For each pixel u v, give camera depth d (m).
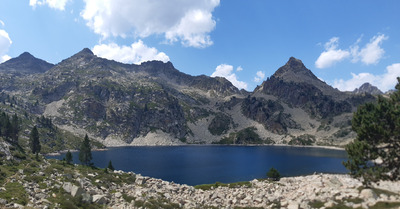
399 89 33.78
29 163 53.75
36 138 131.38
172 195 50.28
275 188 57.94
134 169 148.62
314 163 184.62
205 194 51.81
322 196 40.56
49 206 29.16
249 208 41.66
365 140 31.89
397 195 39.59
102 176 54.38
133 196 41.66
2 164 46.72
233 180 120.12
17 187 34.12
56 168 56.03
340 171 148.00
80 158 111.50
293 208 35.44
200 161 193.62
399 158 29.12
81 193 35.28
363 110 35.12
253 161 196.25
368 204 32.78
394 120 29.59
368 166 31.22
